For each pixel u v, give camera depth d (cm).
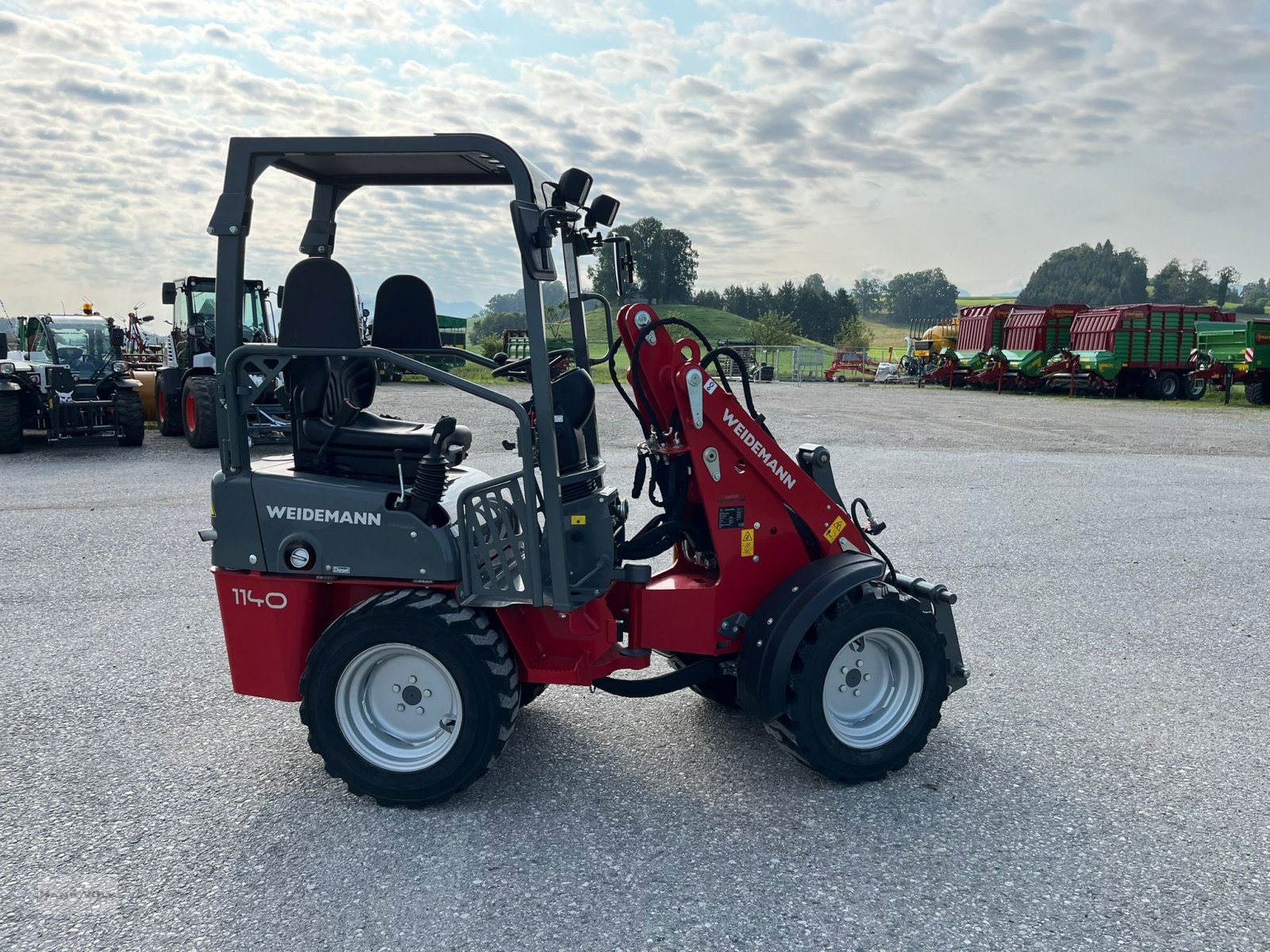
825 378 4100
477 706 330
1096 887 291
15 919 274
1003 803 347
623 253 385
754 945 261
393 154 338
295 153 328
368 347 334
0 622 559
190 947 261
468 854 310
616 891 288
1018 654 514
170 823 331
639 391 372
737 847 314
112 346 1412
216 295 334
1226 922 273
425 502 335
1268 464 1241
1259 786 361
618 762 381
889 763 361
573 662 356
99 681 468
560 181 338
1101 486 1062
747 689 354
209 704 440
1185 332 2608
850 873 298
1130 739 406
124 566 684
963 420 1855
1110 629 559
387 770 338
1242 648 526
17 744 397
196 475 1089
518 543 342
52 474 1101
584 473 355
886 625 358
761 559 376
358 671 339
